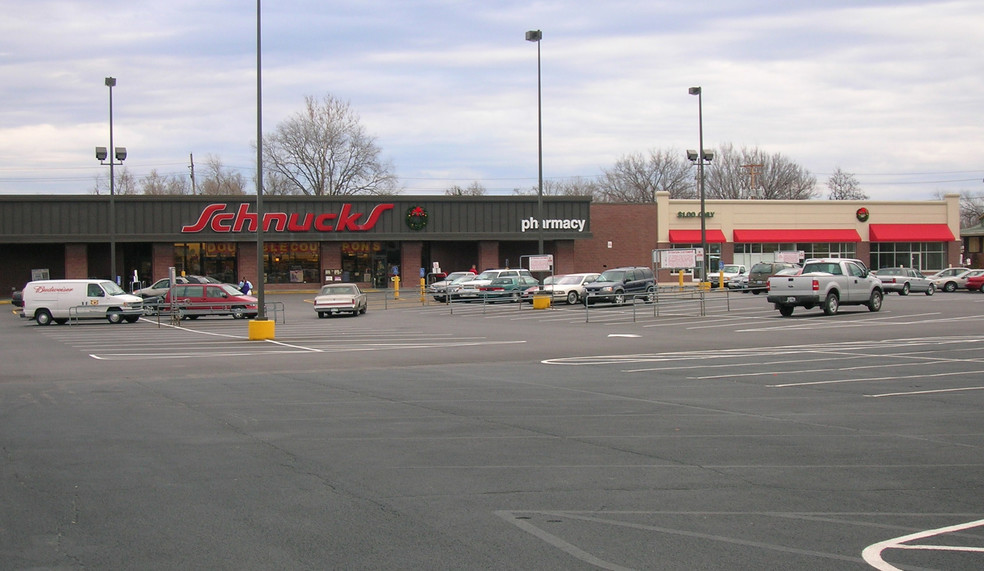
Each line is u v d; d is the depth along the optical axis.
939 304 40.34
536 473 8.62
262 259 27.38
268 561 6.00
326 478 8.45
